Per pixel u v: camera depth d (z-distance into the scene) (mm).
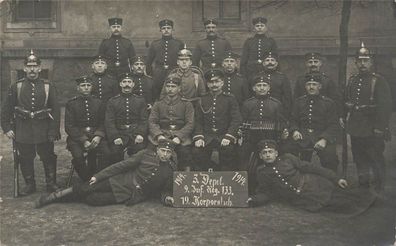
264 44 5621
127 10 6164
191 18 6102
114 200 4715
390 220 4355
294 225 4270
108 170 4719
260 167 4773
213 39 5773
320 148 4898
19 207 4660
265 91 5023
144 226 4238
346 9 5070
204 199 4668
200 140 4941
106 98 5438
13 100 5000
